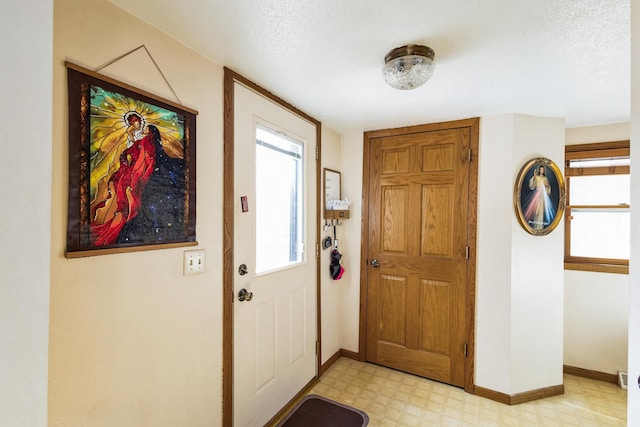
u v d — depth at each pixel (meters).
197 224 1.34
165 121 1.20
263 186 1.78
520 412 1.97
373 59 1.40
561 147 2.17
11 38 0.51
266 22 1.13
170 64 1.22
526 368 2.10
